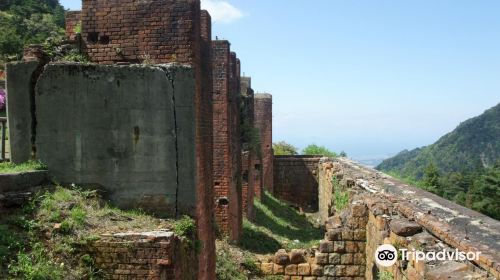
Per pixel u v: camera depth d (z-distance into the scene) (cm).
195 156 689
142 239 566
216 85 1412
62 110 685
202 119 793
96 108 682
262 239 1653
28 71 689
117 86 680
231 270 1120
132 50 760
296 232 1964
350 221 961
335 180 1745
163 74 682
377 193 1028
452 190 4362
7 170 643
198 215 719
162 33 750
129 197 687
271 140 2759
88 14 769
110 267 563
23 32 3703
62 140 686
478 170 4778
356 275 957
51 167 689
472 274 489
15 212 594
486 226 635
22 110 689
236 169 1541
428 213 736
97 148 684
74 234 577
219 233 1391
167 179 687
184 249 628
